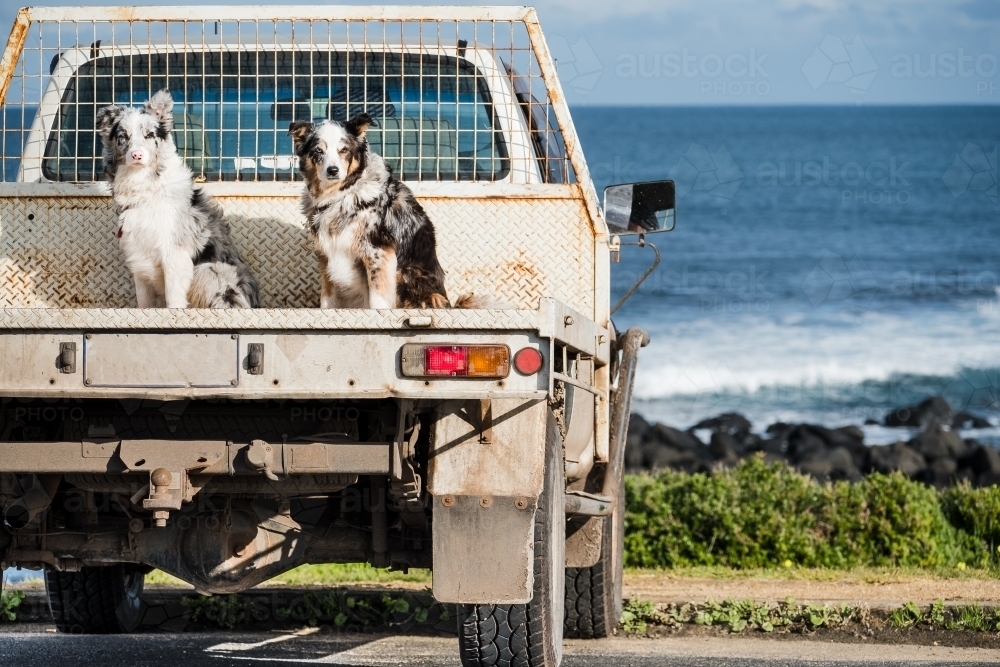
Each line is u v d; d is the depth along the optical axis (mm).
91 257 8453
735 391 41344
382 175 8594
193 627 10234
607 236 8188
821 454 30719
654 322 49562
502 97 8906
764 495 14078
